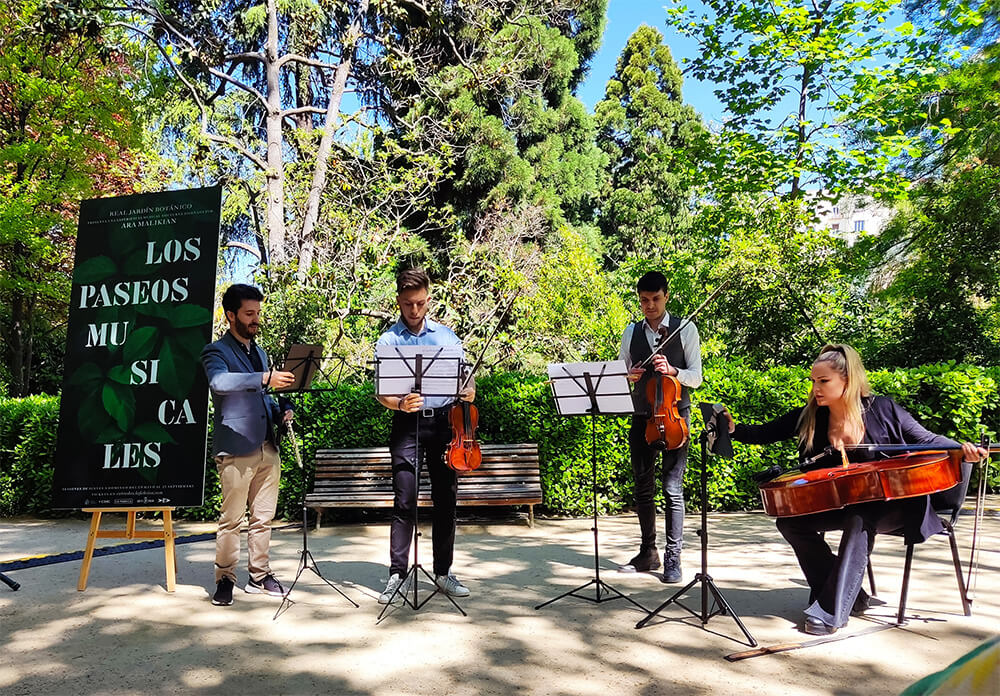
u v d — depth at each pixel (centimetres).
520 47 1900
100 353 481
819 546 396
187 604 437
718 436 383
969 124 1077
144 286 480
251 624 398
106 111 1214
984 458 375
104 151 1244
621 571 507
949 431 762
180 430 465
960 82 1052
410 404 418
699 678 320
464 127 1786
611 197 2305
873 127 1015
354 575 506
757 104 1012
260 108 1805
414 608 419
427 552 581
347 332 1148
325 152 1385
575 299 1330
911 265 1211
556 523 704
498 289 1368
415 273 459
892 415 402
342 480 692
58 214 1199
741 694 303
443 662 342
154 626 396
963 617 395
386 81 1708
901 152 970
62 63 1229
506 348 1293
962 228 1138
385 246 1285
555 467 726
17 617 413
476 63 1739
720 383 739
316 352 431
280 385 418
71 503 471
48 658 351
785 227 1063
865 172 965
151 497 463
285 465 720
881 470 362
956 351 1065
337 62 1823
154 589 471
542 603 434
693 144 1036
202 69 1521
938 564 512
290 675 328
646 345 504
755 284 1049
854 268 1092
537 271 1402
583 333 1309
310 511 726
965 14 942
